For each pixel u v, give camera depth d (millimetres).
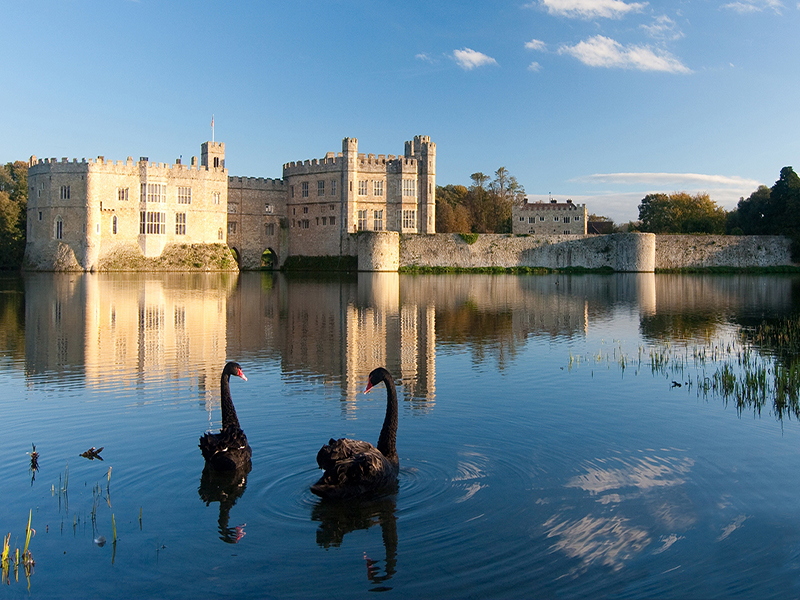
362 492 11023
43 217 93000
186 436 14289
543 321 35938
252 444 13742
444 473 12211
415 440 14062
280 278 82000
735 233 119312
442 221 138875
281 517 10523
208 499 11164
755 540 9812
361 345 26938
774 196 110688
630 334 30875
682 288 65625
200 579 8781
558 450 13508
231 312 39125
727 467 12633
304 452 13281
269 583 8688
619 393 18484
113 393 18203
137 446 13664
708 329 32906
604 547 9594
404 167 108062
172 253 97625
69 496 11250
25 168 121125
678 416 16125
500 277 88250
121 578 8805
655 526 10203
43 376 20453
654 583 8703
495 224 149875
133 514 10625
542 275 95688
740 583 8727
